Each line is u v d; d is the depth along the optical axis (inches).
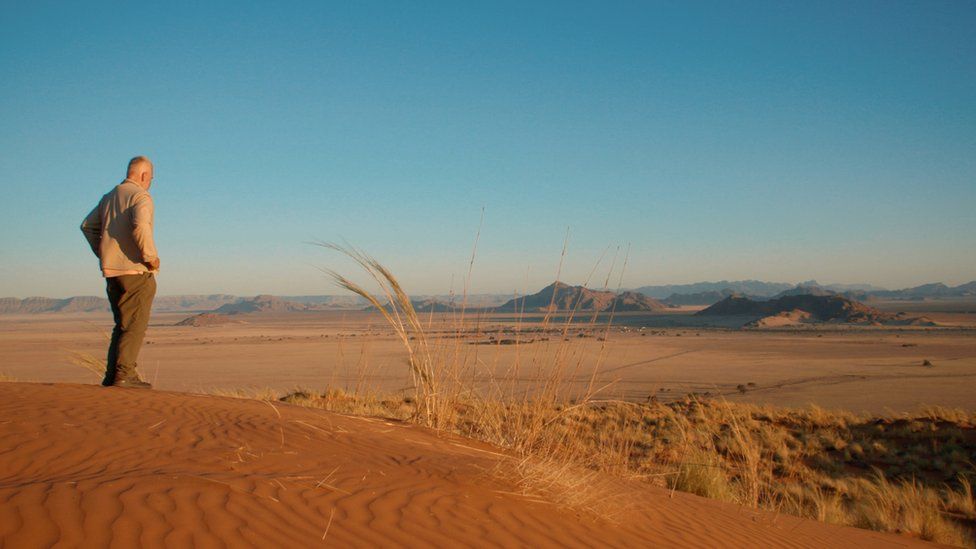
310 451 190.2
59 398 218.7
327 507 139.9
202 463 160.2
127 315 263.1
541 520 162.7
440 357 283.0
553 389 259.8
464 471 190.9
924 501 475.2
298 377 2605.8
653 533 180.2
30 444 160.9
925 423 840.9
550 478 193.5
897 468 642.8
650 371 3270.2
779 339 6368.1
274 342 6146.7
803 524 274.8
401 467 185.9
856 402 2021.4
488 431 276.4
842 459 695.1
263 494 140.3
